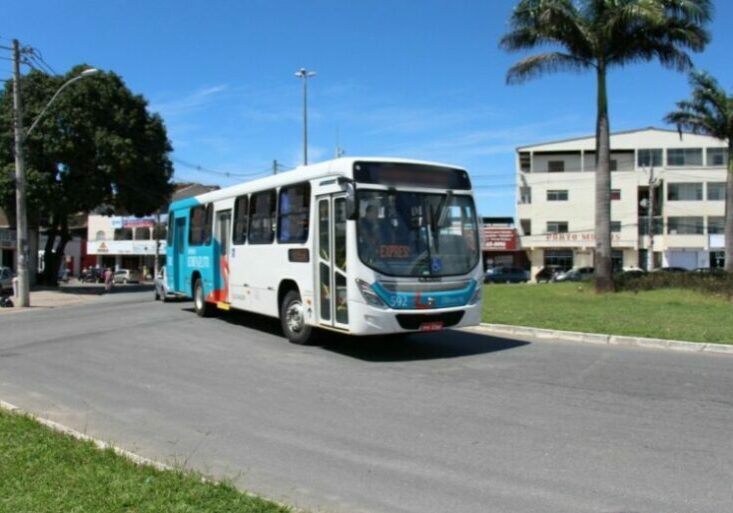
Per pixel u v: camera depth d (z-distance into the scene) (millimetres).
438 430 7086
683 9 24703
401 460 6137
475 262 11781
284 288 13492
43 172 38656
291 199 13016
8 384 9812
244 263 15078
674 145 68875
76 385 9672
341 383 9523
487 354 11891
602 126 26172
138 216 45031
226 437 6938
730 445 6453
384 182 11188
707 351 12258
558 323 15570
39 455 5766
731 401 8211
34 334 15812
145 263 78562
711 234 67562
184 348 12914
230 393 8992
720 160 68188
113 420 7672
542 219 68125
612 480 5555
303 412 7918
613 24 25016
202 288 17891
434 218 11484
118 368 10977
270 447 6574
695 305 21109
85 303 29172
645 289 25766
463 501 5141
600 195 26031
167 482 5109
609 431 6965
